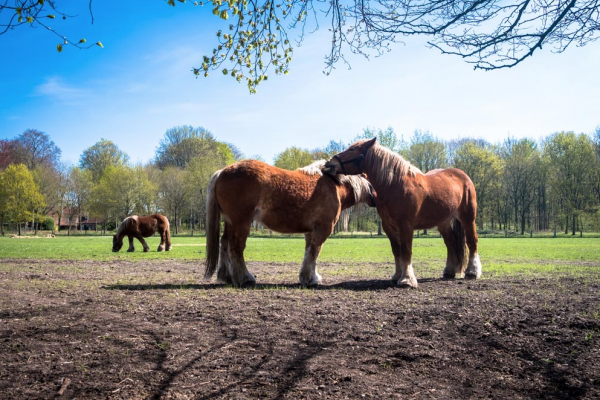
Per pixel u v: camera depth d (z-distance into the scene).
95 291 8.36
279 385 4.00
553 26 4.09
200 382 4.06
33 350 4.84
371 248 27.05
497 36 4.34
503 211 60.69
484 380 4.15
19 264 15.11
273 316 6.11
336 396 3.78
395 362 4.52
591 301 6.77
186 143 76.31
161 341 5.13
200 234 61.00
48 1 3.76
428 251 22.94
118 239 21.62
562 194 55.69
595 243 33.41
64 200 67.62
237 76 5.68
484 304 6.66
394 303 6.92
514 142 65.06
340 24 5.36
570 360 4.50
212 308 6.62
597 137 58.34
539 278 9.98
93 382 4.05
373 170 8.79
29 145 75.56
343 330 5.49
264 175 8.68
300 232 9.35
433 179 9.48
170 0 4.57
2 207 56.12
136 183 60.50
